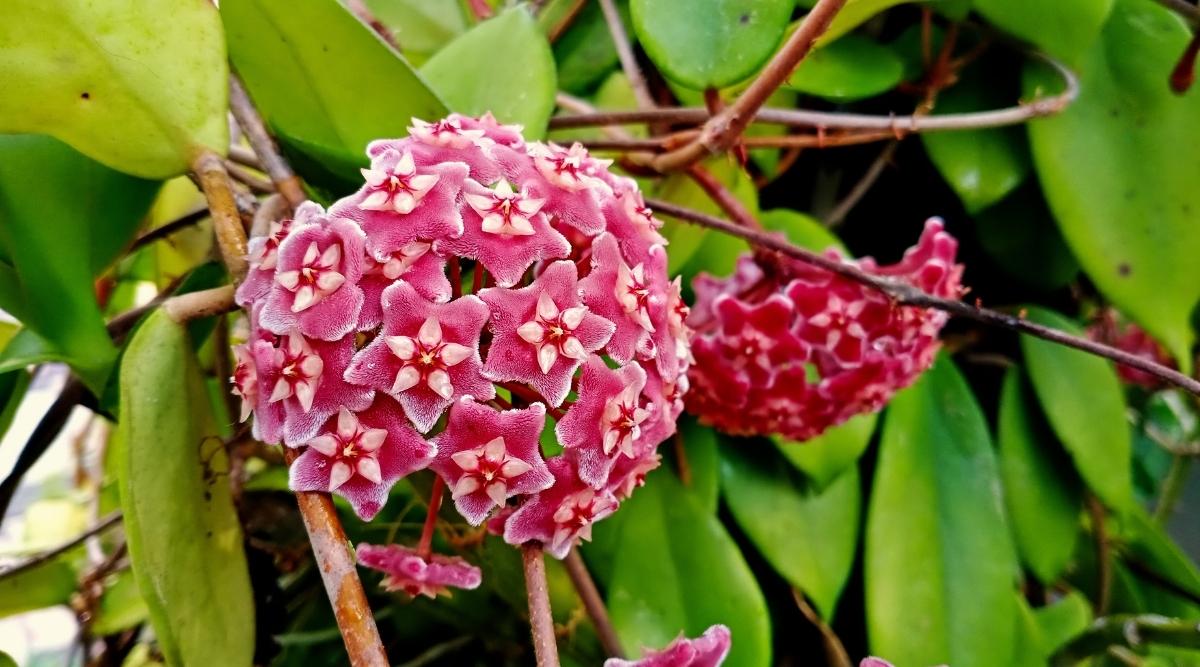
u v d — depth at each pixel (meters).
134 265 0.35
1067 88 0.30
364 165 0.27
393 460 0.23
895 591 0.31
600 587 0.30
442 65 0.29
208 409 0.25
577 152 0.24
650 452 0.25
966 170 0.34
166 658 0.23
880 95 0.37
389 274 0.22
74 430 0.43
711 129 0.27
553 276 0.23
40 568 0.32
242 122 0.25
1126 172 0.32
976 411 0.34
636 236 0.24
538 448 0.23
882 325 0.28
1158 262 0.32
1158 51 0.33
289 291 0.23
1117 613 0.42
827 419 0.29
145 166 0.25
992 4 0.32
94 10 0.24
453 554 0.31
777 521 0.32
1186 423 0.56
